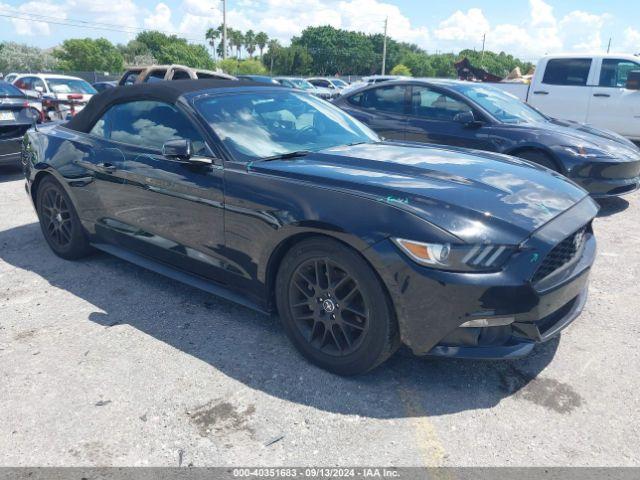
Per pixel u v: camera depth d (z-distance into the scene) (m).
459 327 2.39
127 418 2.49
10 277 4.17
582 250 2.88
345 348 2.73
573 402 2.58
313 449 2.29
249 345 3.12
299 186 2.78
